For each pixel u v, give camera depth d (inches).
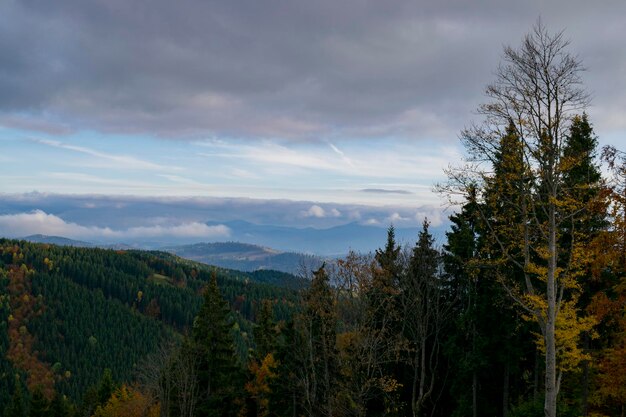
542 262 1088.8
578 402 1199.6
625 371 884.0
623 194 780.0
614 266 817.5
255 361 2134.6
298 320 1315.2
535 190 826.2
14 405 3191.4
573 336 804.6
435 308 1391.5
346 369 1229.1
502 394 1393.9
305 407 1353.3
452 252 1350.9
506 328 1196.5
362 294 1202.0
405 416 1485.0
